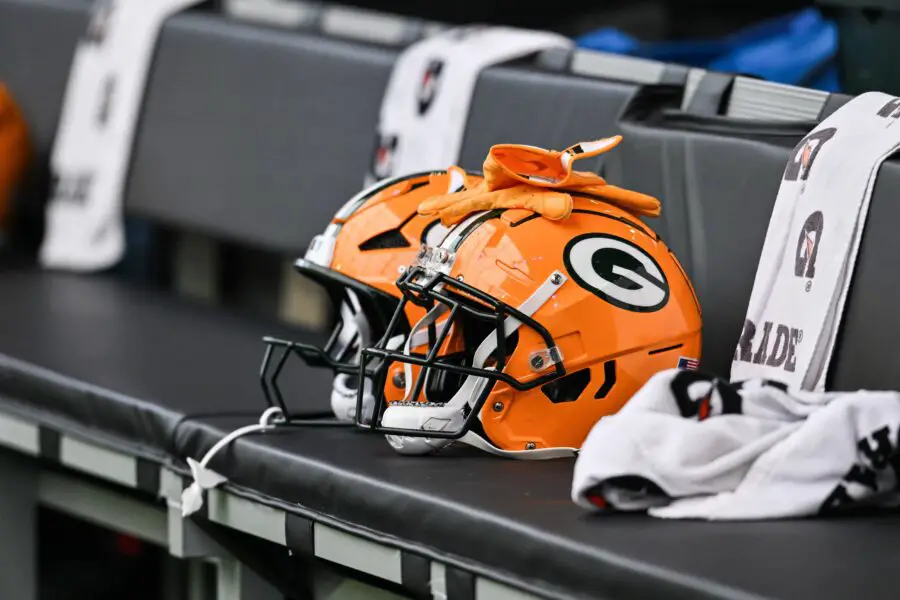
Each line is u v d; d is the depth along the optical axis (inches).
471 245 287.4
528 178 296.4
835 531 246.7
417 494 275.9
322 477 296.5
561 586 247.3
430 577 272.7
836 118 308.2
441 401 297.4
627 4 679.1
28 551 420.2
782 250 308.7
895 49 364.8
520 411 289.7
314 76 465.1
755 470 256.2
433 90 421.1
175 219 504.1
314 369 395.5
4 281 500.1
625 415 259.6
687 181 342.6
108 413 363.6
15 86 563.2
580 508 262.1
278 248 469.4
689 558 233.8
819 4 381.4
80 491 407.2
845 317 295.7
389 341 315.0
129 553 522.0
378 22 485.1
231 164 486.6
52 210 534.3
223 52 495.2
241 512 319.6
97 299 478.3
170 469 342.3
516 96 399.9
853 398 257.6
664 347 289.6
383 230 316.2
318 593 344.8
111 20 529.3
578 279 284.2
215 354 409.7
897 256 289.1
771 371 302.2
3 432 392.8
